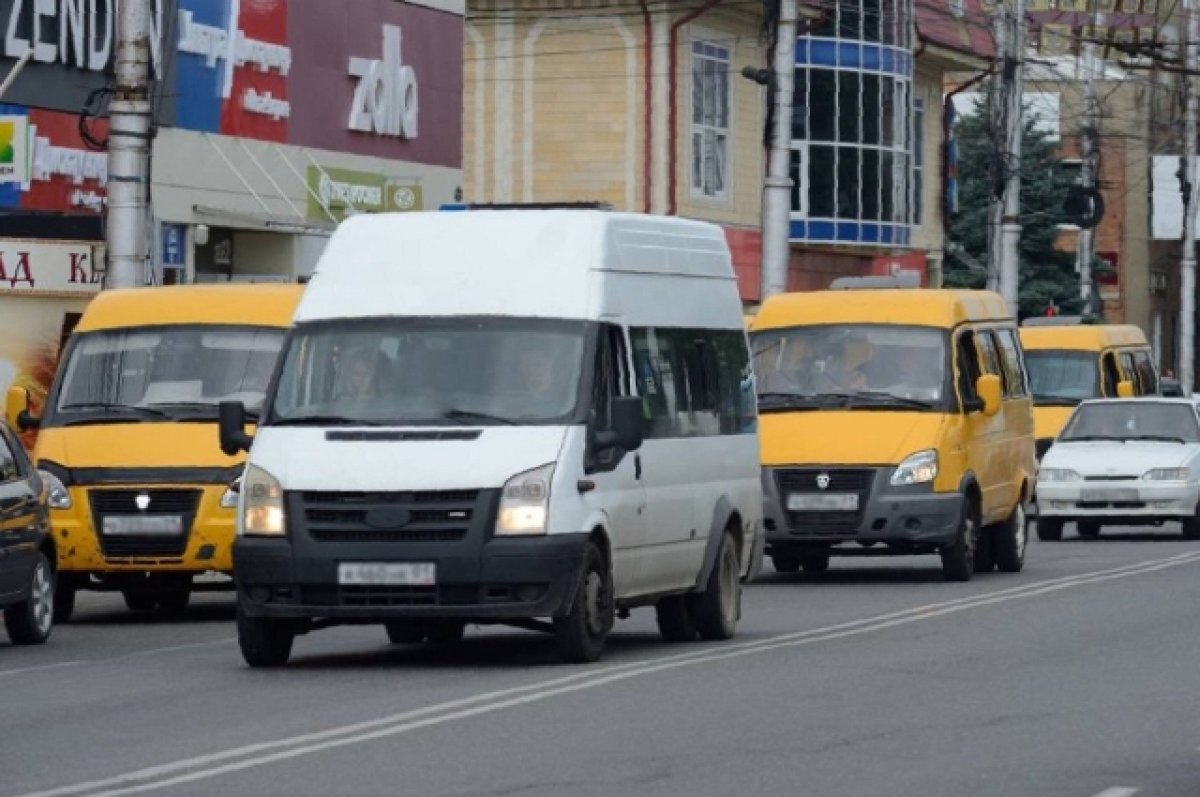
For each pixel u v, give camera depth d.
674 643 38.97
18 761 25.50
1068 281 150.50
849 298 54.75
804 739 27.08
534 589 33.75
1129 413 72.88
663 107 103.69
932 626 41.66
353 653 37.66
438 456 33.94
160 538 43.50
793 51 78.06
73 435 44.38
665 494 37.47
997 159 104.50
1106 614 43.97
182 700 31.09
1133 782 24.19
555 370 35.09
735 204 109.31
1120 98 175.75
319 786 23.50
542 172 105.06
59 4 64.88
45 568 40.53
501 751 25.95
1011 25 104.44
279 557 33.94
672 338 38.72
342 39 78.00
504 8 105.00
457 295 35.88
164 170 69.00
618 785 23.70
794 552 53.22
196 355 45.53
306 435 34.56
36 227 62.91
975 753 26.11
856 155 117.62
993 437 55.28
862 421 52.72
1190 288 148.62
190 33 69.94
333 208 77.50
